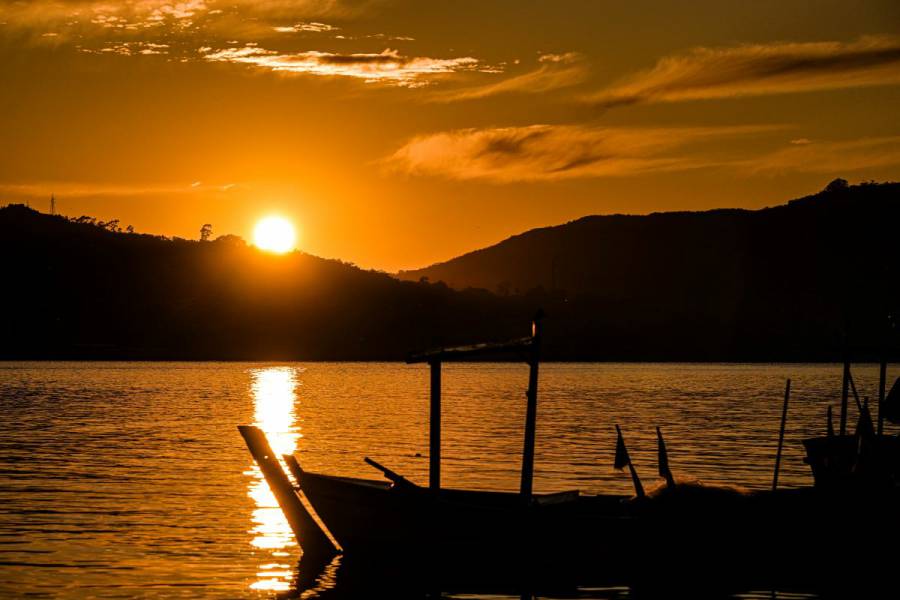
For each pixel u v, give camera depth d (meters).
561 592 33.59
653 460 64.38
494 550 36.44
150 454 67.00
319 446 74.06
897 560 36.41
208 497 48.53
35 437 79.25
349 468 60.56
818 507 36.56
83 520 42.66
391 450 71.25
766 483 53.38
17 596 31.44
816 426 92.00
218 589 32.72
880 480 37.94
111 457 65.06
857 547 36.38
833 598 33.09
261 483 53.09
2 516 43.34
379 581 34.28
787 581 35.44
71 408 116.06
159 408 117.88
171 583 33.25
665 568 36.06
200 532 40.50
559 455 67.38
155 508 45.50
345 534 37.44
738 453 68.56
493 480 55.06
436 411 38.81
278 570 35.31
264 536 40.00
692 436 81.81
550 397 146.62
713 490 37.03
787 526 36.44
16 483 52.81
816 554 36.56
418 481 54.34
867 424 38.38
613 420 100.12
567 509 39.50
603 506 39.31
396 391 166.00
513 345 39.09
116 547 37.81
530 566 36.31
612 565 36.12
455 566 36.56
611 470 59.22
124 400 133.50
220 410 115.31
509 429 89.12
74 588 32.38
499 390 169.50
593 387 179.75
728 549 36.34
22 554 36.53
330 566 36.22
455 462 63.41
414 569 36.19
